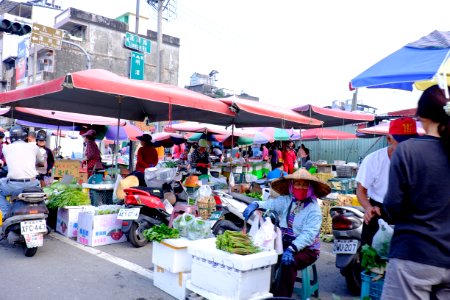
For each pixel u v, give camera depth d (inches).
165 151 808.9
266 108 327.9
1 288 167.5
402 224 82.0
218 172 471.2
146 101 350.9
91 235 239.8
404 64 143.6
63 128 511.2
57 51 1175.6
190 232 169.8
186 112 382.0
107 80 236.4
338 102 1010.7
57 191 279.7
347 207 190.4
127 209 238.4
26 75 1264.8
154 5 699.4
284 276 143.6
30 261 206.2
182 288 160.4
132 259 217.6
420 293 78.1
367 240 162.1
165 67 1473.9
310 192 151.5
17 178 228.5
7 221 204.2
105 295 164.7
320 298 174.4
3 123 837.8
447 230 76.8
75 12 1230.9
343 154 764.0
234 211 236.2
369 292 139.2
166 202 258.7
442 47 142.6
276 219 163.3
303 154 517.7
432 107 80.0
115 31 1315.2
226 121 440.1
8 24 439.2
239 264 135.3
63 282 177.8
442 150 77.7
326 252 257.4
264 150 583.2
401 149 80.5
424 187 77.2
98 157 402.3
